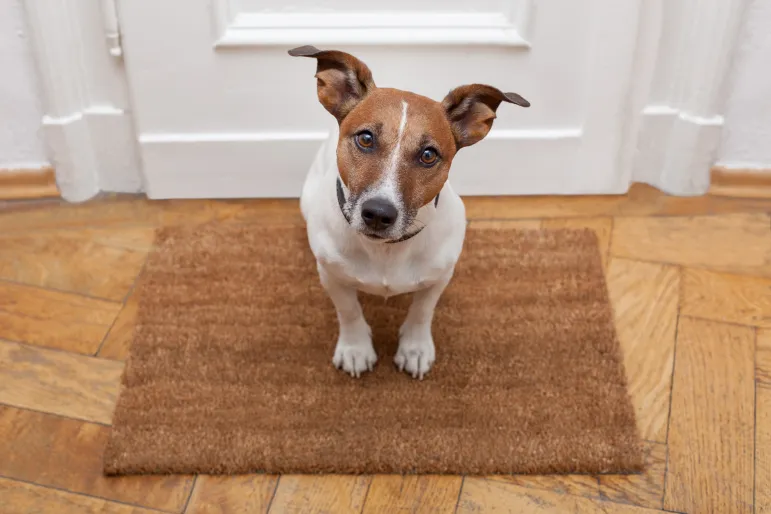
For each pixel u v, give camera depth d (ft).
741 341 4.09
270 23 4.22
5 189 4.63
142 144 4.50
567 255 4.41
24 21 4.15
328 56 3.26
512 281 4.29
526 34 4.25
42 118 4.44
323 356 3.99
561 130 4.57
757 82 4.42
